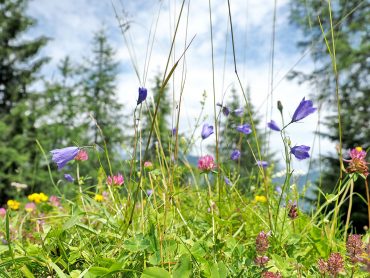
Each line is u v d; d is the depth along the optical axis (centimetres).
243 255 33
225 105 48
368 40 272
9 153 301
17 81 388
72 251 33
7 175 294
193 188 50
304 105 33
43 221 49
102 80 491
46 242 35
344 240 37
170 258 29
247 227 42
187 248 29
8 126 347
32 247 32
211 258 32
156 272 26
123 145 38
